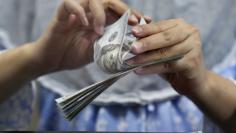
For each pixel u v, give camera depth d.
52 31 0.91
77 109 0.62
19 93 1.12
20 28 1.23
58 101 0.62
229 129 0.89
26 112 1.14
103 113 1.17
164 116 1.17
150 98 1.16
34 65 0.97
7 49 1.20
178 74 0.79
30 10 1.22
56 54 0.94
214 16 1.18
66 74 1.19
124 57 0.66
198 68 0.77
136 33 0.69
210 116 0.89
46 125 1.21
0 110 1.11
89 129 1.17
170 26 0.72
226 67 1.19
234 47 1.20
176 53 0.71
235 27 1.19
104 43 0.70
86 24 0.83
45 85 1.20
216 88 0.86
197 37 0.75
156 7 1.17
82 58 0.94
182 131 1.16
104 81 0.63
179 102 1.18
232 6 1.18
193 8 1.17
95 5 0.82
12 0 1.22
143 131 1.16
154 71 0.71
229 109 0.87
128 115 1.17
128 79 1.15
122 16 0.78
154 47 0.69
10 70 0.98
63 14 0.87
